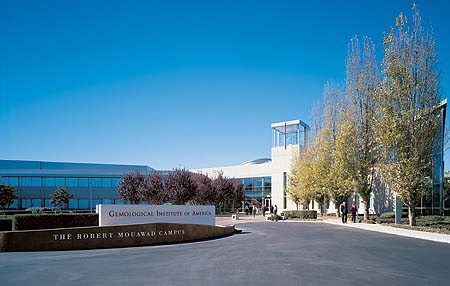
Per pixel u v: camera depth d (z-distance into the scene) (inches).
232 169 2839.6
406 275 411.2
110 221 794.8
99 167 3159.5
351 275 410.6
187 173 1900.8
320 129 1867.6
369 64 1393.9
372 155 1332.4
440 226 1025.5
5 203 1889.8
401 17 1089.4
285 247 671.8
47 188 2429.9
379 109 1101.7
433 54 1066.7
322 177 1638.8
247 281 381.1
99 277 403.5
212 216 981.8
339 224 1311.5
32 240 644.1
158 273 425.7
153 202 1879.9
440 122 1074.1
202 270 443.5
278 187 2460.6
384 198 1684.3
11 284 370.9
